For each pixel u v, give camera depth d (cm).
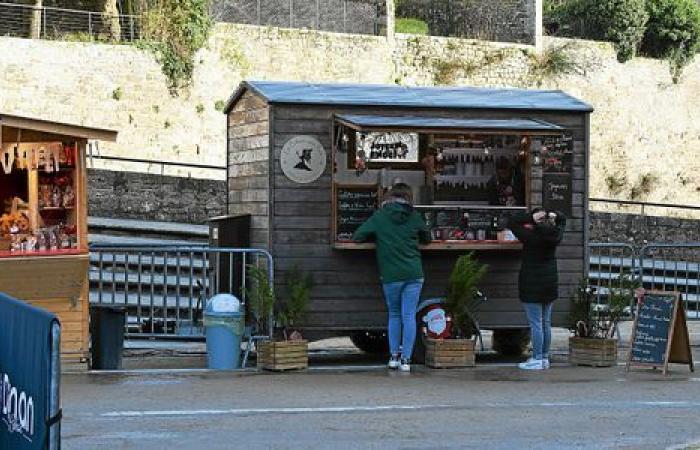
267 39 3606
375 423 1047
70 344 1333
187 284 1945
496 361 1530
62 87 3203
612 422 1066
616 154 4288
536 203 1509
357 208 1451
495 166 1553
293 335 1398
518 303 1503
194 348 1670
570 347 1484
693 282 2203
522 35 4197
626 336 1852
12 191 1353
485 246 1467
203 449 933
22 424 702
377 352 1623
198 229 2594
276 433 997
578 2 4438
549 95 1581
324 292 1436
